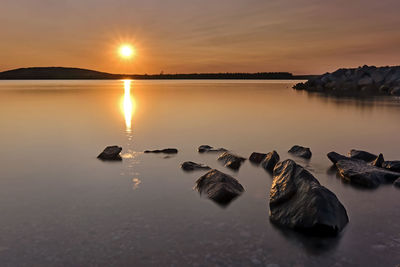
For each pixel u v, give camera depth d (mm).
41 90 31750
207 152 5918
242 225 3150
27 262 2559
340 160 4918
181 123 9438
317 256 2645
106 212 3414
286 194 3439
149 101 17922
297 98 19922
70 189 4062
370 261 2574
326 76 32500
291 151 5926
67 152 5930
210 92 28250
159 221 3223
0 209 3477
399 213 3383
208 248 2752
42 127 8664
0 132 7906
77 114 11617
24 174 4652
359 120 9961
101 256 2635
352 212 3412
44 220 3230
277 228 3090
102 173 4711
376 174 4301
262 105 15297
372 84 26344
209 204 3629
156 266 2520
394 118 10336
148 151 5949
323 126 8844
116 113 11953
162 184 4258
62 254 2660
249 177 4562
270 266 2521
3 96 22016
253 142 6801
